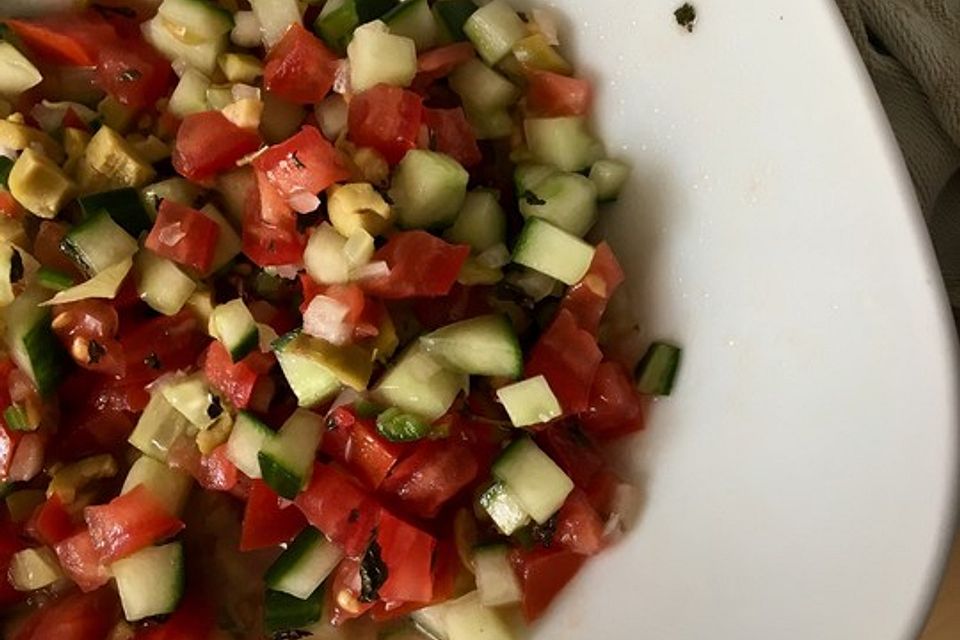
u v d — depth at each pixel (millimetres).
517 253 263
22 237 265
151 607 258
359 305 253
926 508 211
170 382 265
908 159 282
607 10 268
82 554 260
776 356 238
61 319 261
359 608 256
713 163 251
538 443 261
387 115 264
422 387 254
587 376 258
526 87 279
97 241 260
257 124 266
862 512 220
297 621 260
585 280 261
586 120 274
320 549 258
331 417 258
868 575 217
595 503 258
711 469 245
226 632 267
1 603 267
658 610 244
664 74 260
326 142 260
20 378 264
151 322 266
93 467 266
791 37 234
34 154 265
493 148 282
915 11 281
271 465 253
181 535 268
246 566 270
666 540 249
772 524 233
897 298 218
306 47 272
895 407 217
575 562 257
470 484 261
